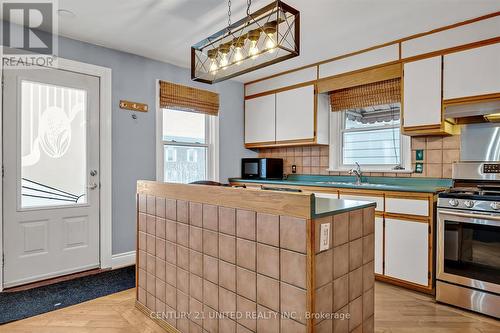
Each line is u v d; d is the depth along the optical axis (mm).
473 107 2531
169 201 2104
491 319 2232
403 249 2746
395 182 3383
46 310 2357
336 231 1461
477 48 2576
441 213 2473
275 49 1948
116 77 3410
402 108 3039
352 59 3438
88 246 3219
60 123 3074
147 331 2092
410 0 2344
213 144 4355
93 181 3252
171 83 3867
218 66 2309
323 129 3891
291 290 1391
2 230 2711
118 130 3424
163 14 2629
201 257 1854
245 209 1592
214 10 2553
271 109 4312
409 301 2531
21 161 2838
